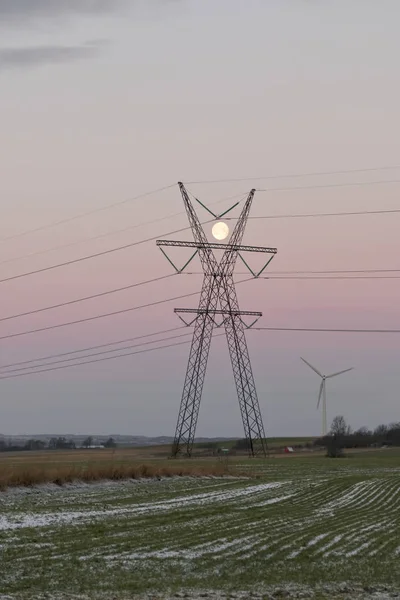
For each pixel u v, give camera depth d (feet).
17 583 128.47
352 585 135.74
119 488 337.31
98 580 132.77
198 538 185.37
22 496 284.61
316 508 274.77
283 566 151.94
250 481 408.46
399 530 212.84
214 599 119.14
